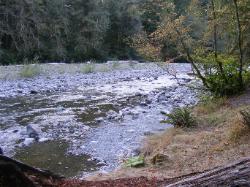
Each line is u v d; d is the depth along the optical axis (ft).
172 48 38.60
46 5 112.78
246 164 12.24
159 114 40.09
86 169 24.79
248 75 38.06
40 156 27.48
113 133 33.09
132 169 22.70
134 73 82.84
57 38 114.42
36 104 47.62
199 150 23.39
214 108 33.96
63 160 26.63
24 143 30.53
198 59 37.24
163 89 58.59
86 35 124.16
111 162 26.08
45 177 15.10
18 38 106.22
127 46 135.13
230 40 38.55
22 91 57.16
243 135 23.41
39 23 108.17
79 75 76.74
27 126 34.04
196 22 38.09
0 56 101.86
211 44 38.04
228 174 11.79
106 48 131.44
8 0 103.40
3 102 48.91
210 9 37.01
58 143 30.66
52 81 67.97
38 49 108.88
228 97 36.73
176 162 22.20
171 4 36.24
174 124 30.32
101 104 47.19
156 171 21.30
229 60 36.32
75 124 36.78
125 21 131.13
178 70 87.35
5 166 12.37
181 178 16.16
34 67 76.89
